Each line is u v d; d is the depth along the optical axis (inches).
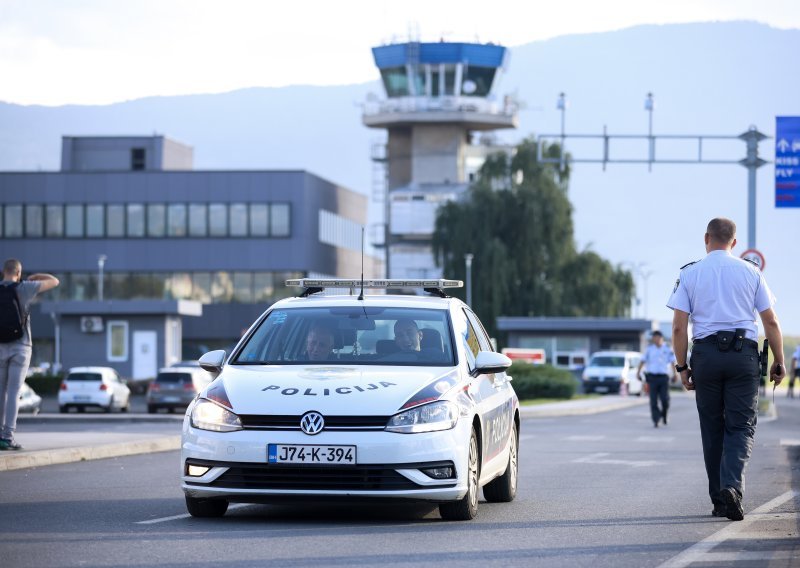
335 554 1038.4
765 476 1849.2
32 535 1146.7
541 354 7116.1
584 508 1401.3
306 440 1178.6
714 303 1250.0
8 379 1974.7
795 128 4333.2
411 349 1318.9
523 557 1034.7
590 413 4872.0
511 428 1491.1
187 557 1021.2
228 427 1195.3
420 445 1186.0
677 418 4296.3
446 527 1210.6
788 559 1031.0
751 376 1244.5
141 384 7381.9
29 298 1951.3
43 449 2087.8
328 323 1348.4
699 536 1165.7
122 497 1496.1
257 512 1322.6
